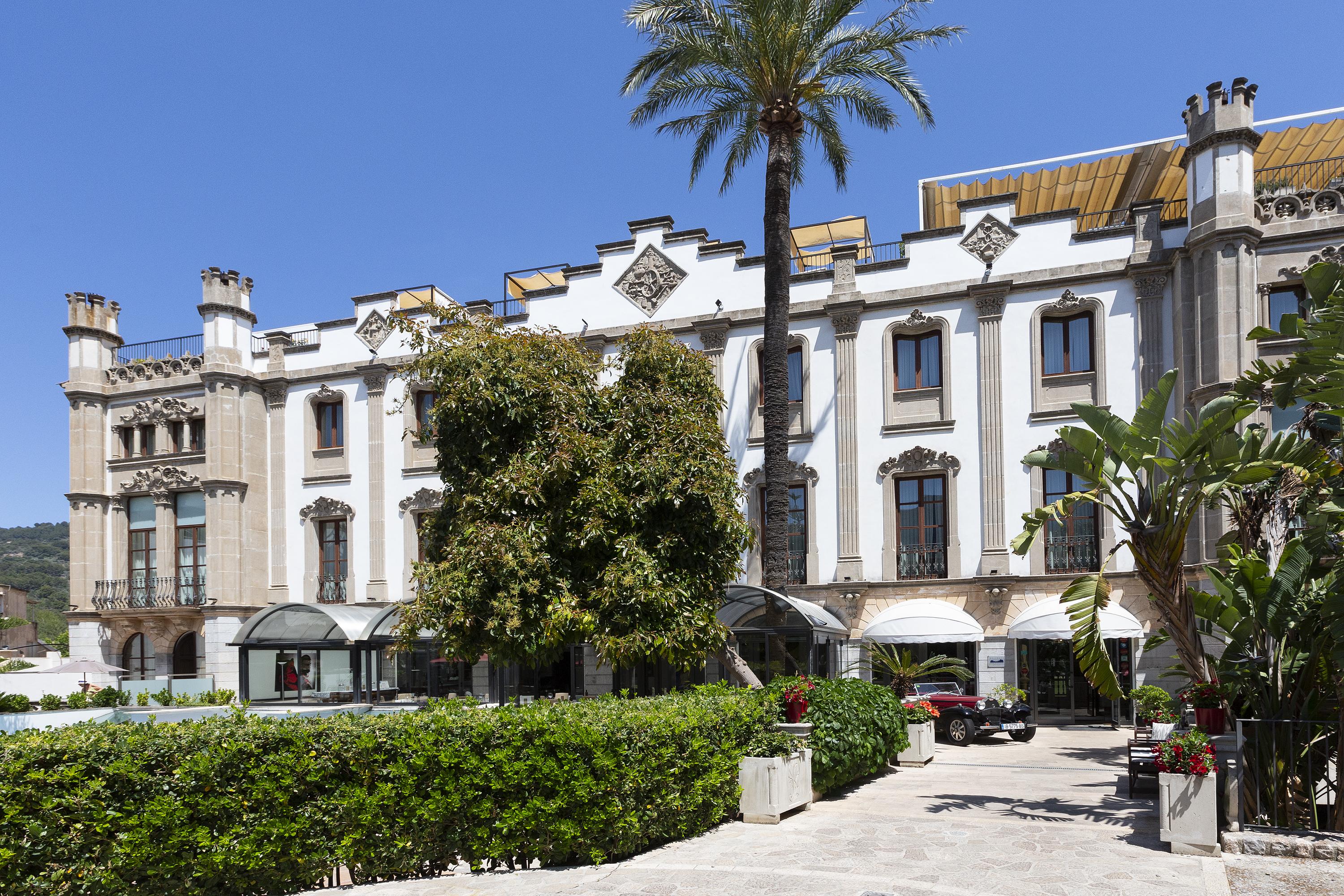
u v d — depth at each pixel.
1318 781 10.55
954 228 26.11
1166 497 11.49
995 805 12.86
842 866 9.27
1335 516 10.64
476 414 13.95
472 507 13.82
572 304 29.72
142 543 33.56
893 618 24.27
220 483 31.28
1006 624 24.39
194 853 8.18
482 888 8.60
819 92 21.14
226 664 30.92
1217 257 22.17
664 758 10.13
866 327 26.70
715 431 14.99
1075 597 11.80
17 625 71.00
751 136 23.61
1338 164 28.27
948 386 25.70
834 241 32.56
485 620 13.32
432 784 9.15
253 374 32.47
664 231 28.89
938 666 23.89
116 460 33.81
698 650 14.09
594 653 26.58
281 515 32.16
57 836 7.68
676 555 14.03
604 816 9.43
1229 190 22.25
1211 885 8.53
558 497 13.80
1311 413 12.33
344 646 27.16
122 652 33.25
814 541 26.59
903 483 26.25
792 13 19.44
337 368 31.89
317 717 9.23
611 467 13.84
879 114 22.08
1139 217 24.17
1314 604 10.37
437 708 9.84
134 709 23.95
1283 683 10.70
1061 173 31.42
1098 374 24.31
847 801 13.26
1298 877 8.77
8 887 7.48
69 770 7.78
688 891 8.45
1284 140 28.22
